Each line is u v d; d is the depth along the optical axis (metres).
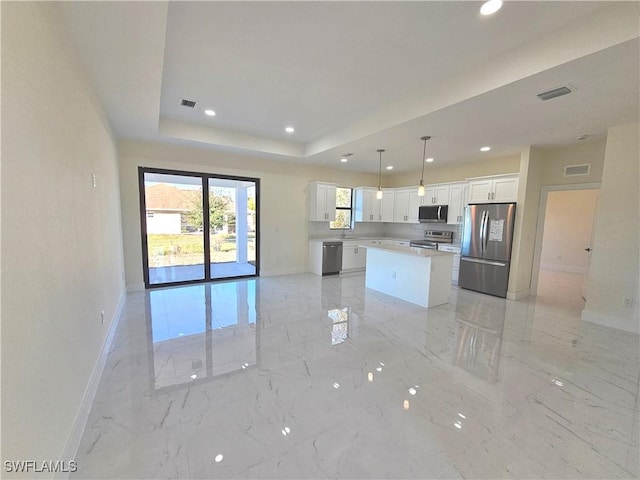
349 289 5.46
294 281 6.05
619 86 2.50
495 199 5.22
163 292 4.98
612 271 3.69
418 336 3.37
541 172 4.96
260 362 2.72
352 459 1.65
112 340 3.13
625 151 3.53
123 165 4.66
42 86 1.44
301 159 6.02
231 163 5.71
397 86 3.17
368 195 7.63
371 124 3.98
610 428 1.93
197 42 2.38
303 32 2.24
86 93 2.35
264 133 5.05
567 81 2.43
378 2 1.91
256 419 1.96
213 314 3.98
